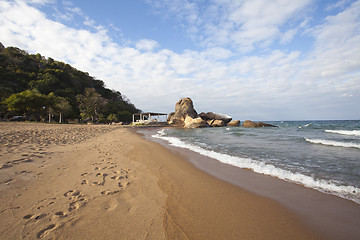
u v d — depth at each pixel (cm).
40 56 7144
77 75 7544
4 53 5825
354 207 300
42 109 3703
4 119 3628
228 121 4622
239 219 267
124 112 6750
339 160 620
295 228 245
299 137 1358
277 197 343
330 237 224
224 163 609
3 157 492
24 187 332
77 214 255
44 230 214
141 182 411
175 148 923
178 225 246
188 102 4784
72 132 1355
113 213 266
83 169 471
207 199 334
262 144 1023
